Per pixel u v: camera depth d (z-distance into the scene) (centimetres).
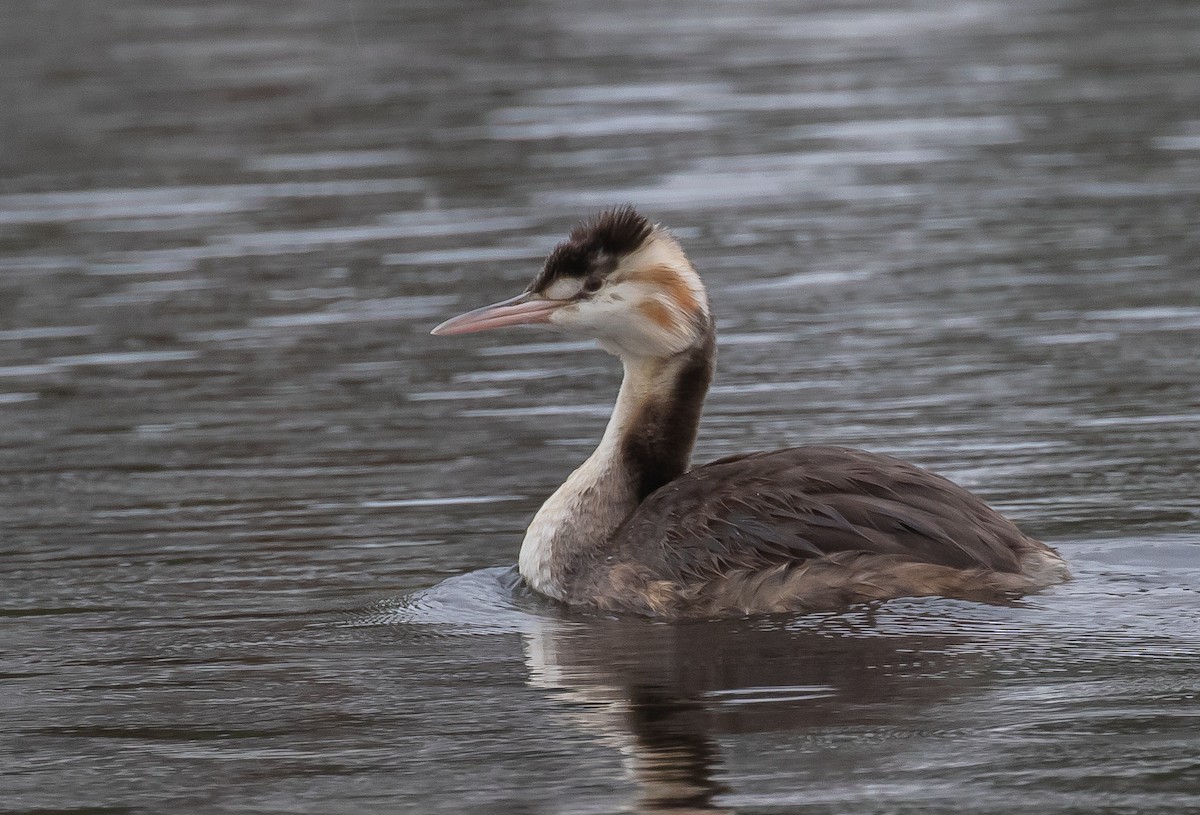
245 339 1966
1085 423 1595
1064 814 861
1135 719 966
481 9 4131
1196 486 1412
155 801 920
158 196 2605
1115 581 1178
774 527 1180
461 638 1161
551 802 897
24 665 1125
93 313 2073
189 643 1161
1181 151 2727
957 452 1527
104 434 1669
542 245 2272
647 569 1211
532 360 1902
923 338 1895
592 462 1314
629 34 3806
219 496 1484
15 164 2814
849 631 1115
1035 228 2334
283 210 2508
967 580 1152
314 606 1230
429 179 2650
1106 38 3691
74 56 3619
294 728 1011
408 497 1477
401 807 900
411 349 1927
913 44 3678
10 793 936
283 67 3484
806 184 2591
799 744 953
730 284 2128
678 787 906
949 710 988
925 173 2642
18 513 1448
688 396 1317
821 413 1656
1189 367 1759
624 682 1060
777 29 3862
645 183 2594
